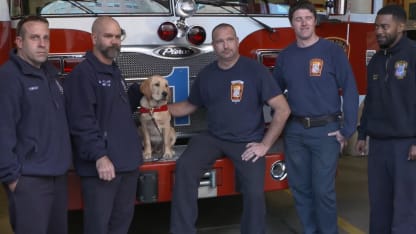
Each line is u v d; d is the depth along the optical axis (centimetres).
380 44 377
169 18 429
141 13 426
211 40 436
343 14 461
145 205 560
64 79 390
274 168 406
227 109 392
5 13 427
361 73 499
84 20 417
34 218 316
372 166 398
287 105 392
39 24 310
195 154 385
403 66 370
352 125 384
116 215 371
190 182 377
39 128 314
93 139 339
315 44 391
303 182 412
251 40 450
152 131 393
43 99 316
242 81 390
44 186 319
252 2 453
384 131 382
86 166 351
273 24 455
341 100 430
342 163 697
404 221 385
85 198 357
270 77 392
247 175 383
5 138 301
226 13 445
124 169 352
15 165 304
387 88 378
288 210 533
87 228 359
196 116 437
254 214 383
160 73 425
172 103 424
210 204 555
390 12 368
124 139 355
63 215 344
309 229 424
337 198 560
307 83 390
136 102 408
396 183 382
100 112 348
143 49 420
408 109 371
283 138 416
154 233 480
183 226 377
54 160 320
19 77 308
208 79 399
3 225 495
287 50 404
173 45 426
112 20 351
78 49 415
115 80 355
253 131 396
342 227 482
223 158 397
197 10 439
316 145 393
